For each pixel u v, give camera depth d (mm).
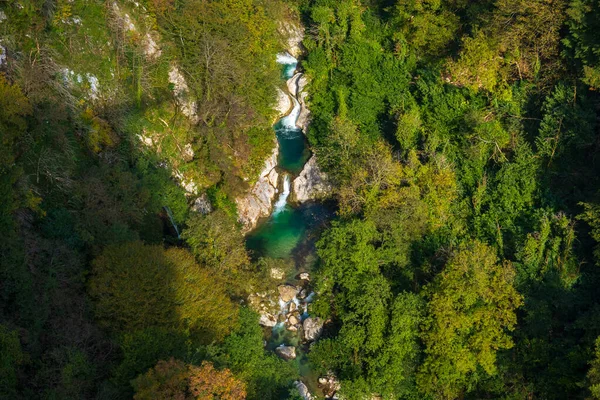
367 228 71438
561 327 65812
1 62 67625
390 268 73938
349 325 66875
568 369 60250
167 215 78750
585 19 78500
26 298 57031
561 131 77312
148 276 60156
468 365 62250
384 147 82938
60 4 76812
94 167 71000
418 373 64188
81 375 54125
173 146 84375
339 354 67688
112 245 63594
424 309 65062
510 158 81625
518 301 63906
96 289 59469
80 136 74000
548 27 82625
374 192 75812
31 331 56312
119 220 68125
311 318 73688
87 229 66375
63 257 62219
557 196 75875
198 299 63250
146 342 55812
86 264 65312
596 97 78375
